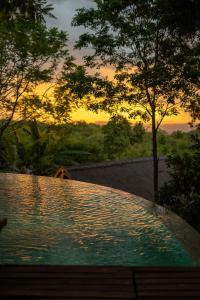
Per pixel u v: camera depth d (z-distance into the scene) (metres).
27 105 18.61
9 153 20.03
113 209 8.20
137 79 14.91
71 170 15.70
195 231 6.43
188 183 10.91
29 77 18.02
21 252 5.68
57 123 19.67
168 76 13.91
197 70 13.17
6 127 19.14
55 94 18.45
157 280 3.29
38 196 9.54
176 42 14.31
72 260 5.41
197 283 3.24
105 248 5.83
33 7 5.77
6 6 5.69
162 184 17.45
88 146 28.97
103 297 3.04
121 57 16.23
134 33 15.02
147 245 5.93
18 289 3.11
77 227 6.95
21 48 17.08
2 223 3.83
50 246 5.94
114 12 15.28
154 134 16.72
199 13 7.95
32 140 21.38
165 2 8.39
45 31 17.22
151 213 7.58
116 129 18.78
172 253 5.56
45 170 20.62
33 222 7.27
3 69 17.81
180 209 10.77
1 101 18.38
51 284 3.20
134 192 15.72
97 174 16.17
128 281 3.27
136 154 34.19
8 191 10.10
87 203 8.80
